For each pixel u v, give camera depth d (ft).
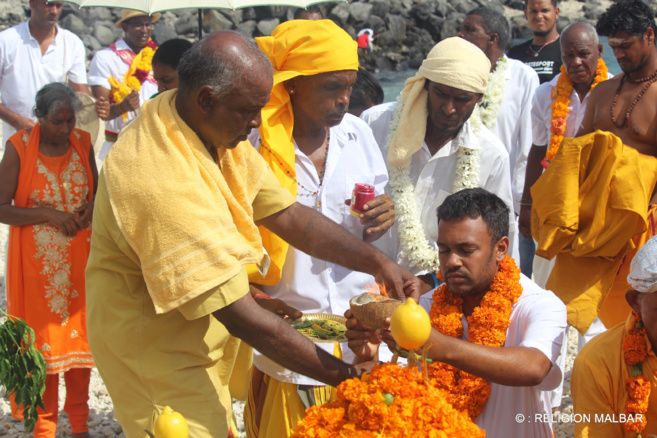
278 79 10.73
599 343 9.43
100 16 59.67
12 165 14.15
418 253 12.73
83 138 14.75
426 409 7.00
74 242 14.17
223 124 7.68
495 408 9.20
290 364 8.07
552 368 9.01
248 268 10.89
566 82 16.92
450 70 11.91
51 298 13.99
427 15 69.72
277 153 11.03
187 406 8.25
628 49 13.46
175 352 8.29
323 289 11.34
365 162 12.04
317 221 9.60
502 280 9.27
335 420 7.17
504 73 17.06
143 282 8.13
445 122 12.32
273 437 10.93
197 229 7.43
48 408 13.94
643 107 13.66
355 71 11.12
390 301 8.02
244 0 20.30
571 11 74.02
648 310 8.76
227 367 9.17
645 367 8.98
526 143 17.72
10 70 22.63
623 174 12.57
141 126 7.80
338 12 67.00
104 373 8.52
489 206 9.21
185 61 7.63
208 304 7.58
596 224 12.67
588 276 13.23
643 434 8.96
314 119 11.21
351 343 8.61
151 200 7.43
